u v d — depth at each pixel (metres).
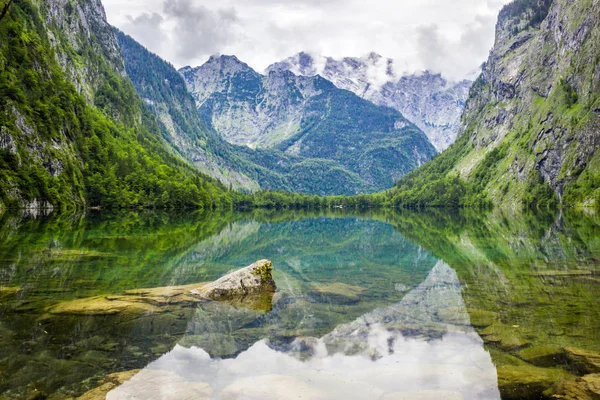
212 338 14.28
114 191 151.88
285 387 10.12
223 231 70.94
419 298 20.72
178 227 73.12
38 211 108.12
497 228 73.88
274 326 15.92
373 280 26.30
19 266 27.05
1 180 110.94
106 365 11.45
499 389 9.80
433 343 13.55
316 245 50.53
